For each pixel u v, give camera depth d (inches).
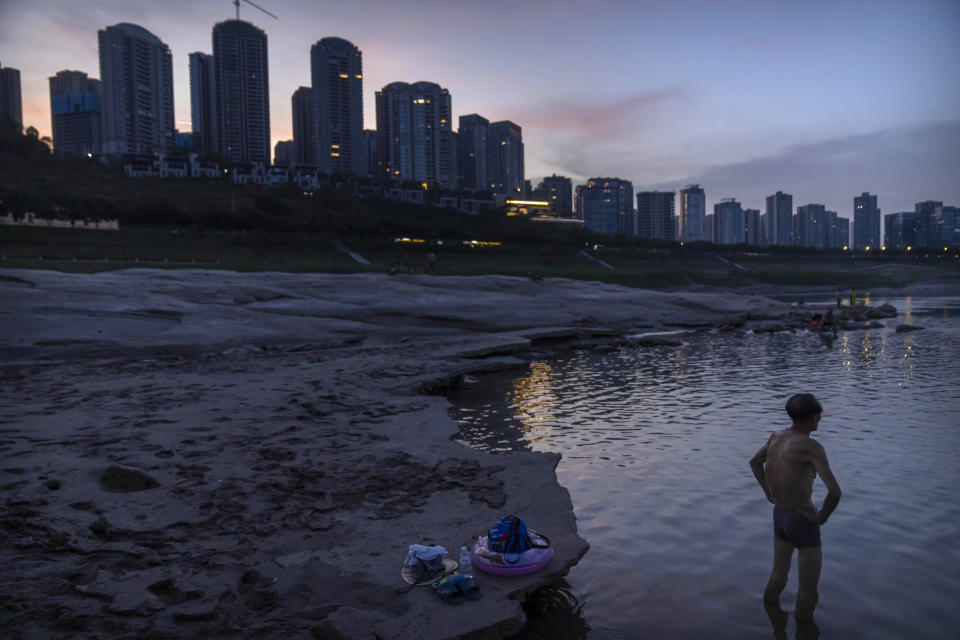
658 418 509.4
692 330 1414.9
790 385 661.9
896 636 189.8
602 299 1638.8
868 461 374.3
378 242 4862.2
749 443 426.0
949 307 2202.3
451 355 824.9
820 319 1416.1
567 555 222.7
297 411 459.2
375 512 264.7
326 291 1323.8
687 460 384.8
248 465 321.1
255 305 1171.3
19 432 374.6
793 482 191.5
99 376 628.7
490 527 249.9
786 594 216.2
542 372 777.6
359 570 204.5
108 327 896.9
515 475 328.2
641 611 204.8
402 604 183.6
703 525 280.4
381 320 1216.2
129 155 7480.3
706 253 6525.6
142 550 212.8
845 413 511.2
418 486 303.1
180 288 1159.6
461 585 191.3
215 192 6441.9
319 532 239.6
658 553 250.7
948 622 197.8
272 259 3885.3
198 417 428.1
